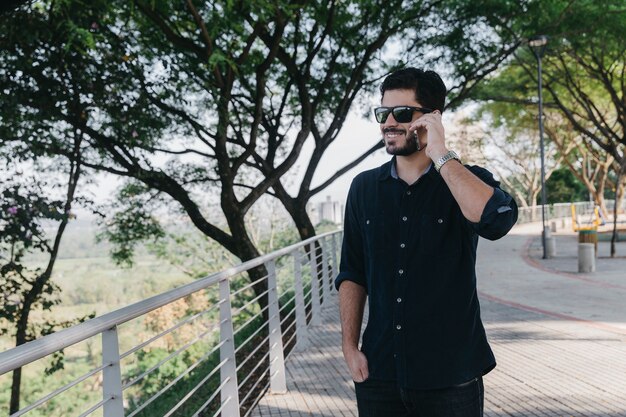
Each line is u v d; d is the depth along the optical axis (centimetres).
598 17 1975
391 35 1695
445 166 202
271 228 2889
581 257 1614
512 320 901
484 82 2177
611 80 2656
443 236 216
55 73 1084
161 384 1912
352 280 233
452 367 213
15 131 1041
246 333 1530
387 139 217
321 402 545
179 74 1220
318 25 1548
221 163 1372
